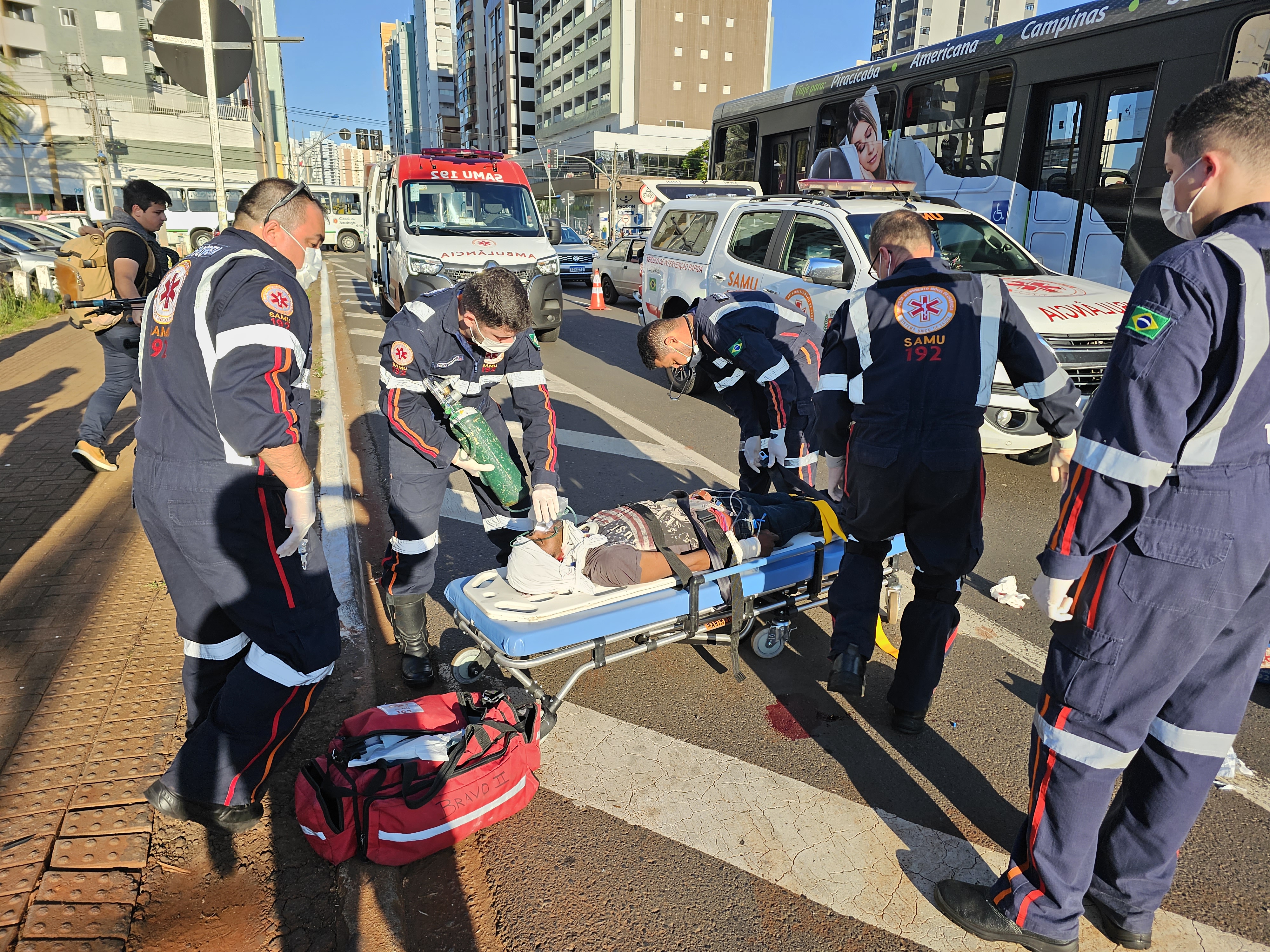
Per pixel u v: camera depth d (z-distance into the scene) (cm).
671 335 388
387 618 368
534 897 221
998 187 799
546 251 1048
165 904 210
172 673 307
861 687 282
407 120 19125
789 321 389
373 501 516
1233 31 587
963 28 13412
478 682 323
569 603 290
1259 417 160
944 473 259
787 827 249
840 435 282
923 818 254
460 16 11756
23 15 4578
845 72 1036
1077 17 708
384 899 214
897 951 206
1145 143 658
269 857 227
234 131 4775
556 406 781
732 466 599
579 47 8188
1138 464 160
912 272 263
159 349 209
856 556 297
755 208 761
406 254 988
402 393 290
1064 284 594
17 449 582
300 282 236
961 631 370
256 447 197
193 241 2623
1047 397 258
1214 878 230
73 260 475
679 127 7569
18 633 334
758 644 335
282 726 227
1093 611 179
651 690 323
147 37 4881
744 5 7544
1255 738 294
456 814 231
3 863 217
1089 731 185
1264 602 174
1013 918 202
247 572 213
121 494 497
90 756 259
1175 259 162
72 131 4484
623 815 253
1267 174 160
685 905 219
